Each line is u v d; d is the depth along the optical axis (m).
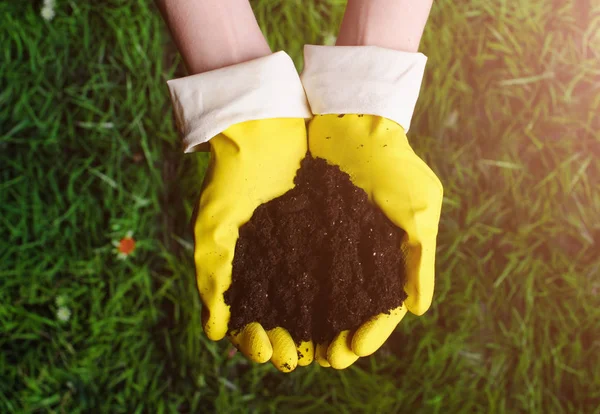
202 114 0.65
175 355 1.14
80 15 1.12
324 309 0.65
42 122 1.13
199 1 0.67
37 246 1.13
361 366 1.15
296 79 0.68
